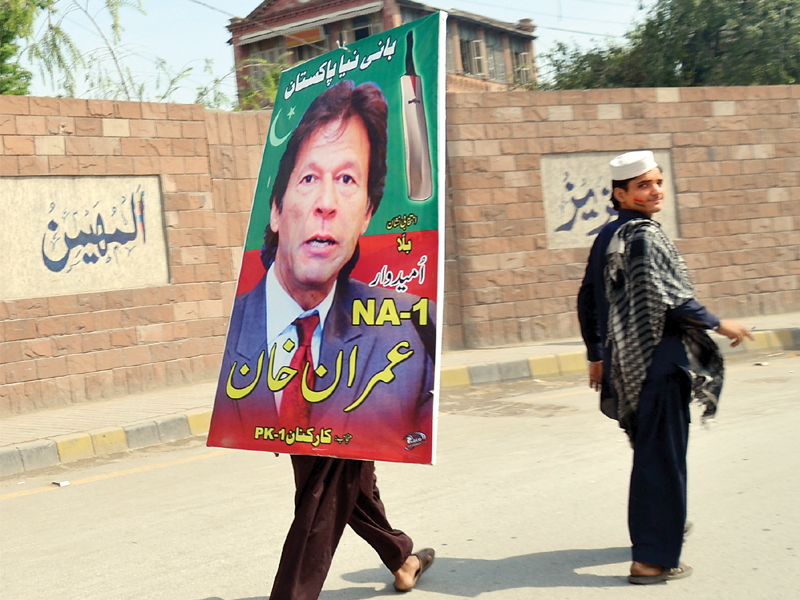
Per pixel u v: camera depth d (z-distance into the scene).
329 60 3.50
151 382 9.63
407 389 2.92
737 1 19.09
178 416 7.73
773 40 18.88
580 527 4.25
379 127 3.19
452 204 11.05
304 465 3.14
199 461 6.59
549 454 5.85
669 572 3.42
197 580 3.89
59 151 9.10
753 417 6.53
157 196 9.76
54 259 9.09
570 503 4.67
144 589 3.82
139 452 7.20
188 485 5.80
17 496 5.95
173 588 3.81
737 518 4.23
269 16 31.09
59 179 9.12
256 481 5.72
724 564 3.60
